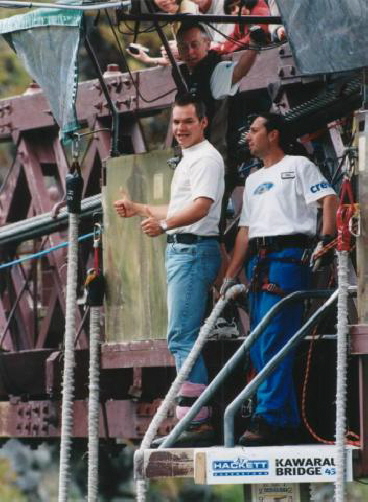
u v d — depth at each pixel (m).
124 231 22.16
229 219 23.11
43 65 20.92
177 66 21.91
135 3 19.95
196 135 19.66
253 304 19.61
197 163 19.50
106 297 22.36
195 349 19.22
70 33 20.42
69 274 20.34
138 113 25.62
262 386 19.23
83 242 26.53
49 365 25.30
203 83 21.77
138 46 24.75
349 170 18.00
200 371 19.84
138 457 18.33
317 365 20.45
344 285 17.55
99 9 19.95
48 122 27.41
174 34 21.81
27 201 28.69
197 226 19.67
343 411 17.42
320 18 18.44
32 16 20.95
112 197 22.25
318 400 20.42
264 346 19.36
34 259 27.41
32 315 27.86
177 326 19.80
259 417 19.16
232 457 18.05
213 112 21.77
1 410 26.75
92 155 26.45
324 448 18.05
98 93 26.08
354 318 20.73
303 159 19.52
